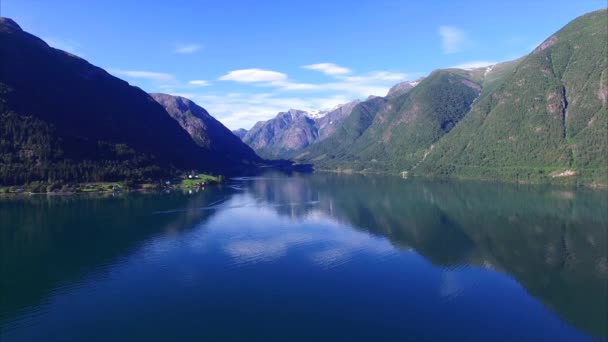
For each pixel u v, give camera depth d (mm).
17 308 68500
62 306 69125
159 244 104125
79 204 165875
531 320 64625
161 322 63688
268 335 59969
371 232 116938
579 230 118000
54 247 101562
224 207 160125
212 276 81938
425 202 171375
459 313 66750
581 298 72375
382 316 65500
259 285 77375
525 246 102812
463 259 92625
